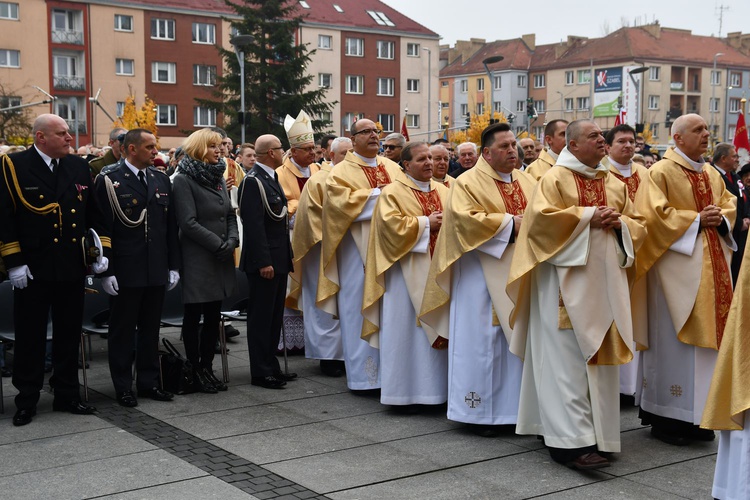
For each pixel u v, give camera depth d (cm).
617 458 546
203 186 691
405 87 5706
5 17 4528
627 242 522
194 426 609
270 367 735
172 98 4925
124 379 664
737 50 7781
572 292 515
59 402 642
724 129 7088
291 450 555
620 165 710
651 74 7081
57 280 609
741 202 939
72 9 4669
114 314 661
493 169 609
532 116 3469
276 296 740
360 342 713
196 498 467
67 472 509
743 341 393
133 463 525
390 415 650
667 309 589
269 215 720
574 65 7250
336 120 5494
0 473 508
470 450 561
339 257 736
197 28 4969
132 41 4806
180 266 691
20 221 602
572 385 520
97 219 639
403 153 680
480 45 8138
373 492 478
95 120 4753
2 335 675
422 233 650
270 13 3678
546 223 518
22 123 4219
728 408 404
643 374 605
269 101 3631
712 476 511
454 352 608
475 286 600
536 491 482
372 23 5562
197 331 714
